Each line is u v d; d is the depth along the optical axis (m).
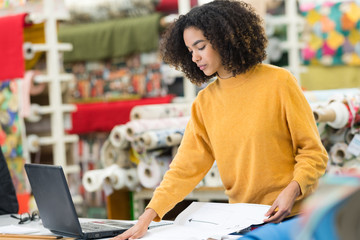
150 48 5.27
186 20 2.04
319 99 3.69
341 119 2.96
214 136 2.11
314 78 5.59
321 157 1.94
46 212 1.99
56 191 1.88
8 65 4.22
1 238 1.93
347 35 5.43
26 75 4.27
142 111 3.83
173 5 5.28
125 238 1.82
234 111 2.06
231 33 1.96
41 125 4.61
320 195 0.85
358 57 5.41
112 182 3.55
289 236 1.64
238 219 1.86
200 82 2.21
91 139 5.73
